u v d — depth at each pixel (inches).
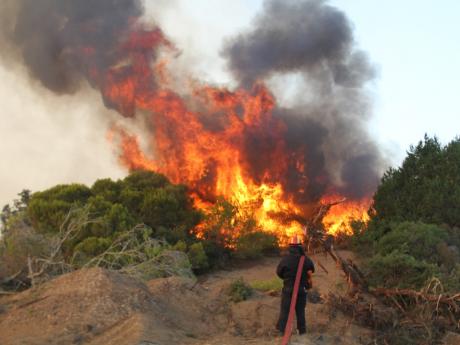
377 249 649.0
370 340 385.4
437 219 704.4
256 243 1123.3
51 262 545.3
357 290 485.4
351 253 787.4
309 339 315.3
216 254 1086.4
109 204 965.8
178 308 415.8
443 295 419.5
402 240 612.7
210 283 886.4
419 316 411.2
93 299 375.6
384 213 765.9
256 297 502.3
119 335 318.3
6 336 335.9
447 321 410.6
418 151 802.2
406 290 449.7
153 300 396.2
